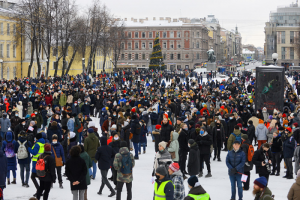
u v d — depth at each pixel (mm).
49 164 11438
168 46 138500
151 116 23359
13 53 70250
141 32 138125
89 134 14727
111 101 28203
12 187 13945
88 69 77688
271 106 26734
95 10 77062
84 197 11781
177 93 36875
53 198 12461
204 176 15703
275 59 28047
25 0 60219
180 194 9039
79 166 10664
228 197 12789
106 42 82562
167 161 11289
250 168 13570
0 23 66312
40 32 61656
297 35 138250
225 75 89062
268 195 8195
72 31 67375
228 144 16266
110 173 16406
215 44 183500
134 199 12398
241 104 26938
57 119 18641
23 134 13891
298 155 14625
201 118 17594
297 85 52625
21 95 32875
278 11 141875
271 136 18438
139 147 20250
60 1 62375
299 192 9086
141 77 70125
